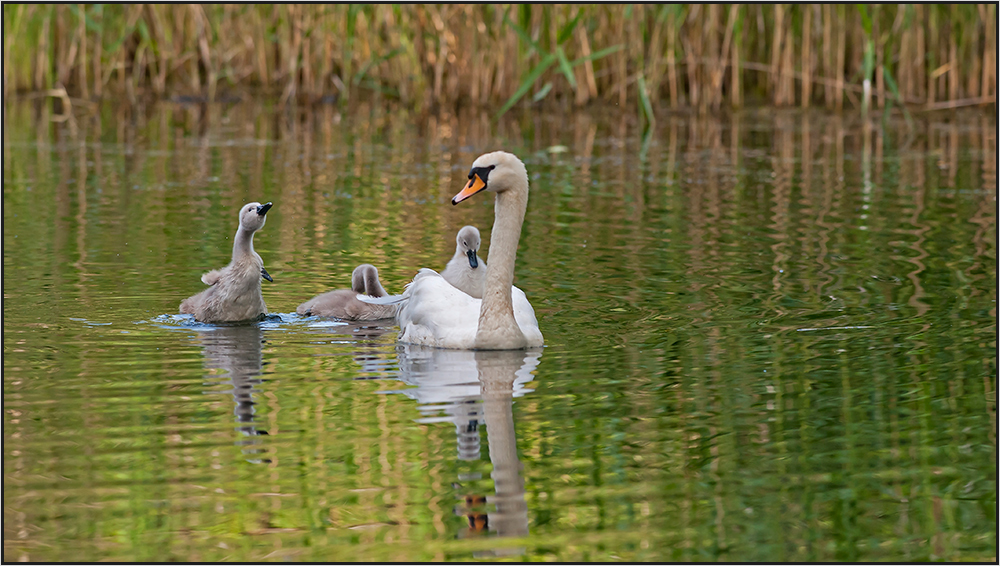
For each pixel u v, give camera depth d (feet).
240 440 33.96
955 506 30.07
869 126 110.63
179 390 38.50
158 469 31.81
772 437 34.55
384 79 127.03
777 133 106.83
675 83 118.32
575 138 103.96
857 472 32.09
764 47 123.03
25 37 120.88
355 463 32.30
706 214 70.85
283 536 28.12
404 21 117.29
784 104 120.88
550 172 86.94
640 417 36.11
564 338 45.01
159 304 50.21
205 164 89.40
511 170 43.68
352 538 28.12
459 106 120.26
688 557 27.37
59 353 42.57
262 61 128.16
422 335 45.14
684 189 79.92
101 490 30.50
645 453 33.24
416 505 29.78
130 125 109.40
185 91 128.47
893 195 77.46
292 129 108.78
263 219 47.06
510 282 43.83
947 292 51.93
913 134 106.01
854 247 61.57
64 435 34.22
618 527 28.78
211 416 35.99
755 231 65.72
